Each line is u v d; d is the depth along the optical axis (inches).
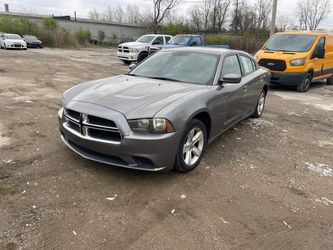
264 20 2144.4
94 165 165.8
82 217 124.3
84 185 147.1
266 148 212.2
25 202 131.6
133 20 2901.1
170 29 1971.0
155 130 142.1
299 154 205.9
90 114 146.1
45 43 1482.5
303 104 372.8
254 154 199.8
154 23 2261.3
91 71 562.9
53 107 281.1
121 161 147.3
